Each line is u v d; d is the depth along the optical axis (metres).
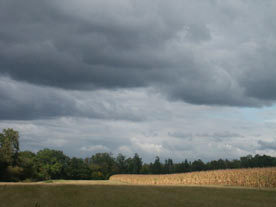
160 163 165.38
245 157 146.62
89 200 23.66
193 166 158.12
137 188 30.19
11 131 88.62
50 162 132.25
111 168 167.25
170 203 23.47
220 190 30.95
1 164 83.44
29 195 24.34
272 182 44.91
